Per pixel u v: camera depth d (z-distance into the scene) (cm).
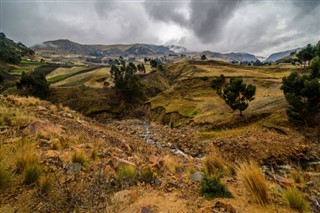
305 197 586
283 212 478
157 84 11412
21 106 1722
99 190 516
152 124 6406
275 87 7162
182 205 483
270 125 3703
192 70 12488
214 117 5003
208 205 491
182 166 977
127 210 430
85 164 652
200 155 2981
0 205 422
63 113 1888
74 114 2133
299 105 3559
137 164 811
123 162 708
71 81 12419
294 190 532
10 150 650
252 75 9900
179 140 3797
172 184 618
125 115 8475
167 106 7438
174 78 12744
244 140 3014
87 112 8388
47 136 897
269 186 639
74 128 1379
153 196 521
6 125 973
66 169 595
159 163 862
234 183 675
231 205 475
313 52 9606
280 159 2514
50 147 772
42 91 9125
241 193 579
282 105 4466
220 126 4425
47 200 451
